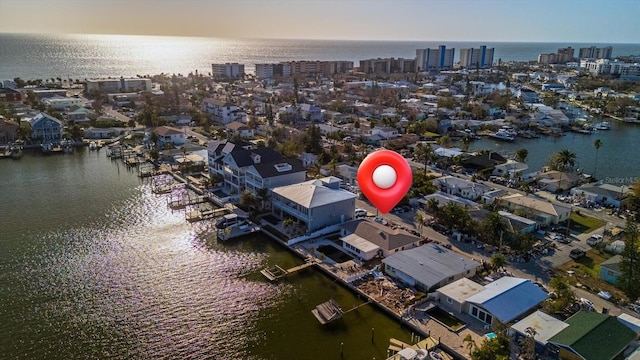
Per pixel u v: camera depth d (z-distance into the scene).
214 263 69.00
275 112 191.25
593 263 67.69
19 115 159.50
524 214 83.31
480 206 87.69
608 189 95.25
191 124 169.12
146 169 115.00
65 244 73.88
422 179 98.88
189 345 50.75
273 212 86.75
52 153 131.50
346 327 53.97
